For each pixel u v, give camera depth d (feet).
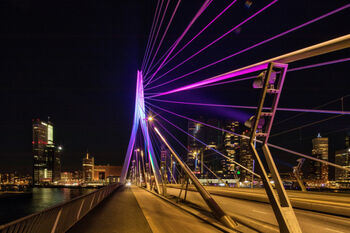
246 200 83.51
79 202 45.65
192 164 462.60
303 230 36.32
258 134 27.55
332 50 20.47
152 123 101.76
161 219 46.26
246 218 43.78
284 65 25.27
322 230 36.24
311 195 78.33
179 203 71.41
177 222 43.11
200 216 47.55
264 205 68.54
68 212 37.70
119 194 120.67
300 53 22.36
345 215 47.73
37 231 25.94
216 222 40.63
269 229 34.94
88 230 36.32
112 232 34.96
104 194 92.17
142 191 150.82
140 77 228.63
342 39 18.86
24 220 22.54
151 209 61.93
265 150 27.55
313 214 50.83
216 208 41.06
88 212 55.88
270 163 27.17
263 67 26.96
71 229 37.01
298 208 59.52
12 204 439.22
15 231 21.65
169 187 181.37
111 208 64.03
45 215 28.04
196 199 87.10
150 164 148.87
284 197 26.17
